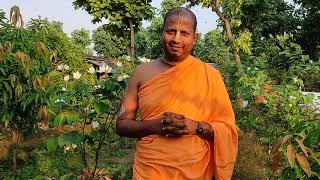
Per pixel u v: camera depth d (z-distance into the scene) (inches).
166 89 87.0
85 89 164.6
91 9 453.1
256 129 293.6
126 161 296.0
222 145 86.8
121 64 196.2
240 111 299.6
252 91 312.2
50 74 241.1
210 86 88.4
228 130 88.3
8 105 263.3
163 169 84.8
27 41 262.1
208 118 88.7
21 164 303.9
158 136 85.4
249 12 785.6
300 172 91.0
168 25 86.4
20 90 247.4
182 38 85.9
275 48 458.0
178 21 85.7
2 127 284.8
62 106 168.1
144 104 88.4
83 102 167.8
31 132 293.7
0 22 266.5
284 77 373.4
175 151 84.4
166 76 87.2
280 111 289.9
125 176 201.9
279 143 92.4
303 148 86.7
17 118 280.7
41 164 275.3
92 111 172.6
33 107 273.7
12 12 203.8
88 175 166.9
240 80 315.9
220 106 89.4
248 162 230.8
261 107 302.7
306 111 284.2
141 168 87.3
